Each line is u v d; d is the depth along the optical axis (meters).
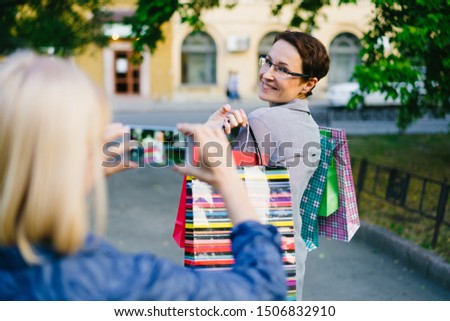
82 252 0.93
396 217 6.43
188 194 1.82
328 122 17.42
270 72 2.26
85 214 0.90
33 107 0.87
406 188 6.21
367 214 6.60
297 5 7.88
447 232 5.76
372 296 4.49
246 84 27.62
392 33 5.76
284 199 1.91
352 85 21.09
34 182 0.85
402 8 5.57
